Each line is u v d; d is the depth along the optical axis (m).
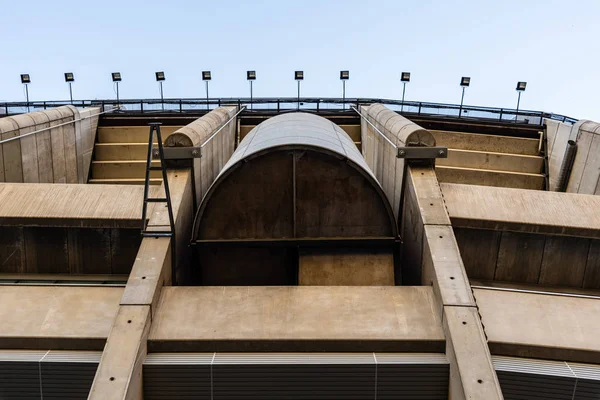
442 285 9.22
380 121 17.36
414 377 8.46
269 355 8.62
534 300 9.47
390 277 11.05
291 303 9.30
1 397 8.71
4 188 12.06
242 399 8.53
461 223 11.27
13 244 11.70
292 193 11.25
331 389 8.52
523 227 11.23
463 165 22.05
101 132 23.97
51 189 12.12
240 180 11.20
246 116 25.84
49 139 19.36
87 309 9.39
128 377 7.88
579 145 19.44
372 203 11.28
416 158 12.30
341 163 11.09
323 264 11.16
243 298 9.44
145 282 9.41
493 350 8.70
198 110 27.03
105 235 11.69
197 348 8.69
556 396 8.43
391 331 8.78
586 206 11.70
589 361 8.64
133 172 22.81
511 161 21.92
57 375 8.66
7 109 25.41
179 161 12.70
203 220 11.38
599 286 11.48
